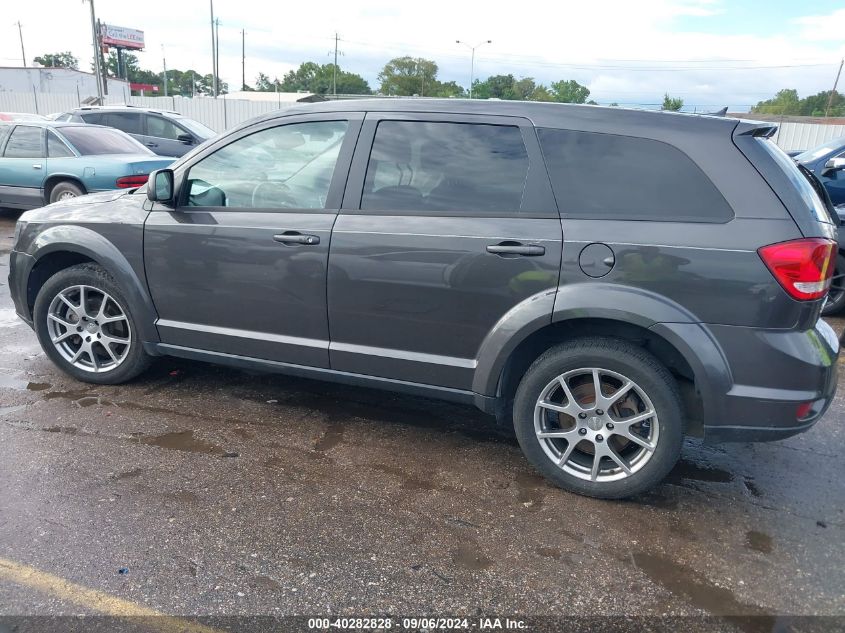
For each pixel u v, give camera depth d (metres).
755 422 2.94
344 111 3.59
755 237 2.84
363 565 2.71
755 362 2.88
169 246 3.87
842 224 6.54
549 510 3.16
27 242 4.29
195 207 3.84
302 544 2.83
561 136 3.18
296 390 4.48
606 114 3.15
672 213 2.97
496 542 2.90
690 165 2.98
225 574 2.62
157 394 4.30
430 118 3.42
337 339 3.61
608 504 3.24
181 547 2.77
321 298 3.55
